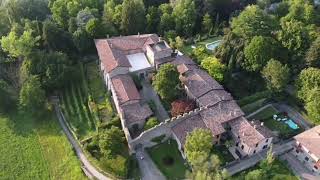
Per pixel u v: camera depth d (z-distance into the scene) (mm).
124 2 136500
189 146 90625
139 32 142125
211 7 151750
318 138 95062
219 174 86625
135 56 124750
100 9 151500
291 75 118938
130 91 109062
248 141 95125
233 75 122812
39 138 110500
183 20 142625
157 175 94750
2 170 101062
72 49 134375
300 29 119312
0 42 133375
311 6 142500
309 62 115062
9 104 120875
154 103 112062
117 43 126000
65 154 103688
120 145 96625
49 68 118750
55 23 136875
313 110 102250
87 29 130500
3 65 132125
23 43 123688
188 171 93812
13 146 108688
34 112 117062
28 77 118562
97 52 134125
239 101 110750
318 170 92562
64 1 146375
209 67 117375
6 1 156000
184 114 100750
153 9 145750
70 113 114188
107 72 113688
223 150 99250
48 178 98438
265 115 110438
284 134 102938
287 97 115062
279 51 119750
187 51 134500
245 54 117812
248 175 88938
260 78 119312
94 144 101500
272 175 92188
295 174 93250
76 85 123312
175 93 107750
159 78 105938
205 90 108000
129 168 95562
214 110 102125
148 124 101125
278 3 162375
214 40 142875
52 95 122812
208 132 91250
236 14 154375
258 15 125750
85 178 95688
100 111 111250
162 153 99625
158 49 119000
